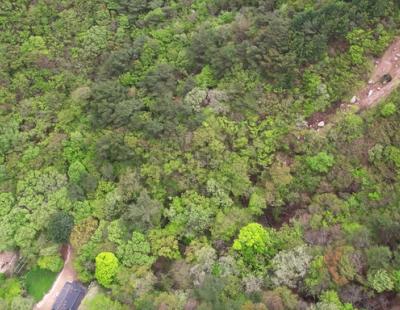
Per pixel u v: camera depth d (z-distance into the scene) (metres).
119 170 76.62
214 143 73.44
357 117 72.62
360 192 67.69
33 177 75.81
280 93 77.56
